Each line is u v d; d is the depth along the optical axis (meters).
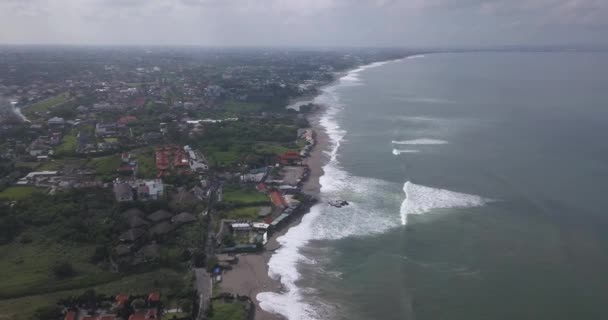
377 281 87.44
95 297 76.50
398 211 117.75
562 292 82.44
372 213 116.88
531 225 108.31
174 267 89.06
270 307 79.38
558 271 89.12
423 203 121.56
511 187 131.62
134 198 117.75
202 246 97.00
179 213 110.62
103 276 84.31
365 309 79.19
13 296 77.94
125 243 95.69
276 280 87.69
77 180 132.00
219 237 102.00
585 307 78.06
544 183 134.25
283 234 106.31
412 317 76.75
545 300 80.19
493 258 94.44
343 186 135.25
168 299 78.50
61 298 77.56
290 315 77.31
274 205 119.25
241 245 98.56
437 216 114.06
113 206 112.06
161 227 101.00
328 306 80.00
